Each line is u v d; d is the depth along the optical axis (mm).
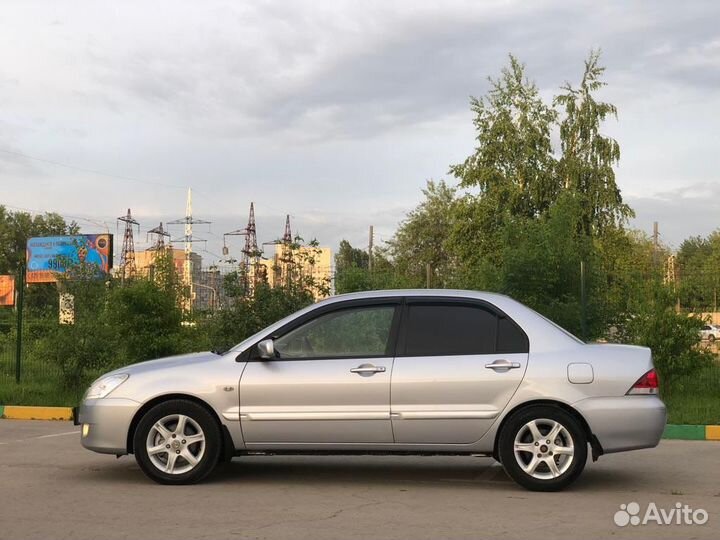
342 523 6234
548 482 7293
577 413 7332
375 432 7391
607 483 7895
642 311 14406
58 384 15664
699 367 14203
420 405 7375
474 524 6223
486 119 39094
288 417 7426
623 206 38500
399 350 7539
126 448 7590
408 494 7301
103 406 7582
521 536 5891
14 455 9414
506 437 7336
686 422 12055
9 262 89938
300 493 7320
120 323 15672
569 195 17156
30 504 6859
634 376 7359
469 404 7352
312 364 7527
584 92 39188
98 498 7086
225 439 7562
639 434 7289
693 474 8430
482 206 37562
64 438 10977
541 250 15484
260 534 5902
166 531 5980
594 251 16203
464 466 8711
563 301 15484
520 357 7434
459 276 17969
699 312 14414
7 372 16500
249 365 7586
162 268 16609
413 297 7754
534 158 38562
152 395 7547
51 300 16703
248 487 7570
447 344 7539
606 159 38625
